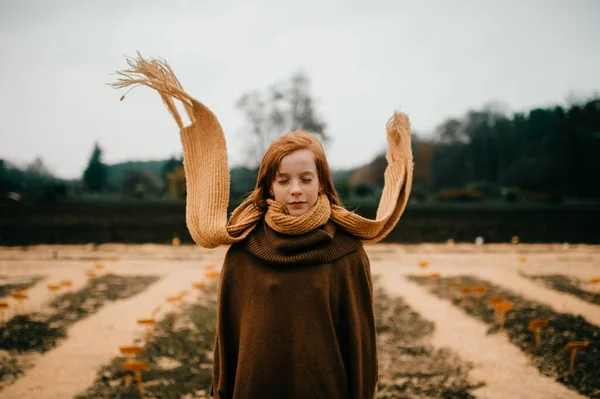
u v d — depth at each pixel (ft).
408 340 18.65
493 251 47.96
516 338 18.51
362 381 5.37
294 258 5.13
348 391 5.26
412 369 15.62
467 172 210.38
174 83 5.46
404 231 63.21
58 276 33.01
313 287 5.13
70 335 19.27
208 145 5.63
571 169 177.37
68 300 25.59
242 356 5.17
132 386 14.30
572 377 14.62
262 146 159.12
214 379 5.69
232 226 5.38
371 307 5.57
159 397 13.58
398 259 42.34
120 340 18.66
